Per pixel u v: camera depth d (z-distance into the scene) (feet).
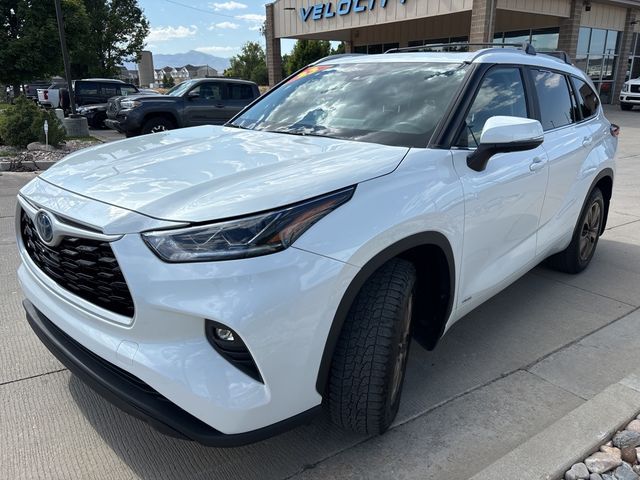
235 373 6.19
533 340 11.50
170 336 6.24
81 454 7.86
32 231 8.09
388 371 7.29
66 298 7.24
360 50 90.38
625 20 77.71
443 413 8.95
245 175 7.31
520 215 10.53
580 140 13.20
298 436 8.35
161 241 6.19
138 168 7.89
